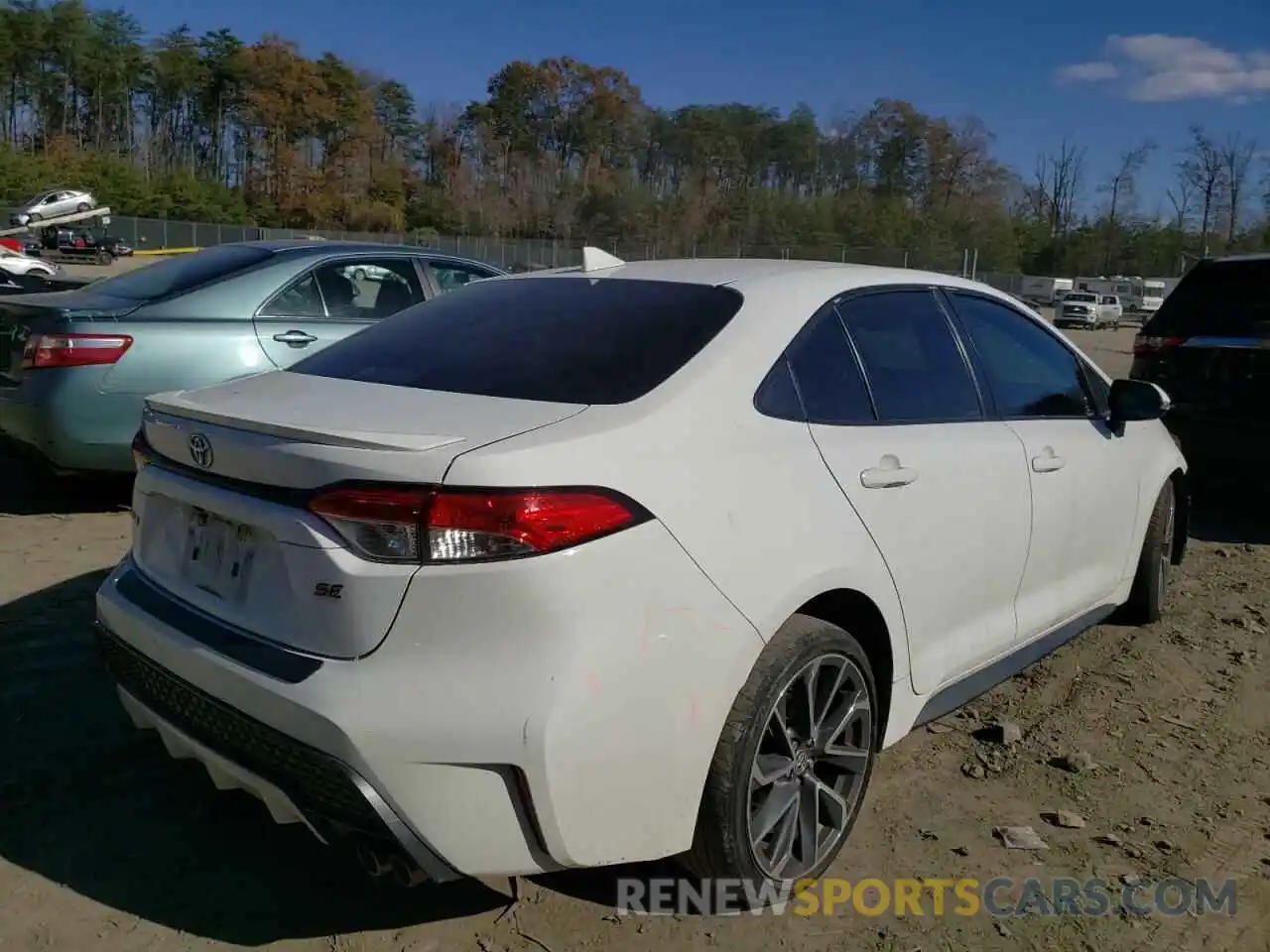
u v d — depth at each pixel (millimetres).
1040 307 54594
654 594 2334
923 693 3207
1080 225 82438
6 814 3062
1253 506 7926
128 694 2809
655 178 97000
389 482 2227
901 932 2719
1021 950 2676
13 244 34781
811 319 3033
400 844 2213
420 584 2184
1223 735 3918
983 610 3469
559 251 56219
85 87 95062
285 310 6137
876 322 3277
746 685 2545
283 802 2408
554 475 2268
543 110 95250
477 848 2225
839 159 90875
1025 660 3840
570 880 2879
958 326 3617
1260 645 4848
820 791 2830
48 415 5473
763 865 2664
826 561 2715
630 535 2311
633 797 2338
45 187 74875
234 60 88812
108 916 2656
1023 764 3645
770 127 93250
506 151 92625
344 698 2203
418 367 2932
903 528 3006
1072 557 3988
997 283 56094
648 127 96875
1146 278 76562
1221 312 6973
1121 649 4746
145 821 3072
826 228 74188
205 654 2438
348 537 2256
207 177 91938
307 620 2309
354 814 2252
